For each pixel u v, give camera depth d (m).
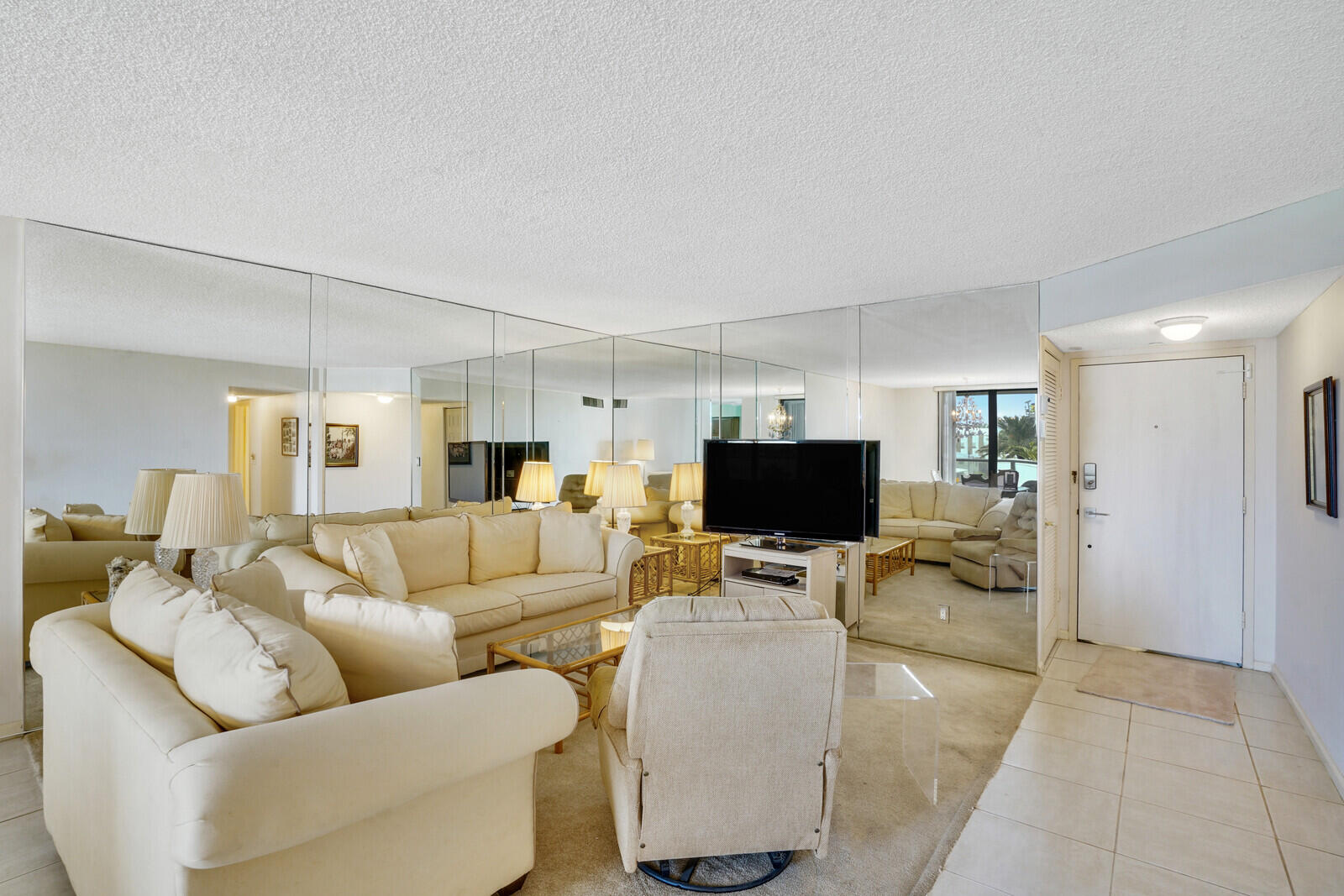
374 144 2.07
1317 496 2.87
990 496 3.94
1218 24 1.45
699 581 5.43
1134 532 4.22
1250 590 3.85
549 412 5.35
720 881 1.94
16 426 2.89
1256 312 3.19
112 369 3.17
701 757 1.79
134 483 3.25
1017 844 2.14
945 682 3.63
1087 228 2.86
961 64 1.62
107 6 1.39
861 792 2.47
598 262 3.44
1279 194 2.47
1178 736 2.95
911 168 2.25
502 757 1.65
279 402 3.73
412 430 4.37
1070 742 2.88
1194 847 2.13
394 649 1.79
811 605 1.88
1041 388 3.79
